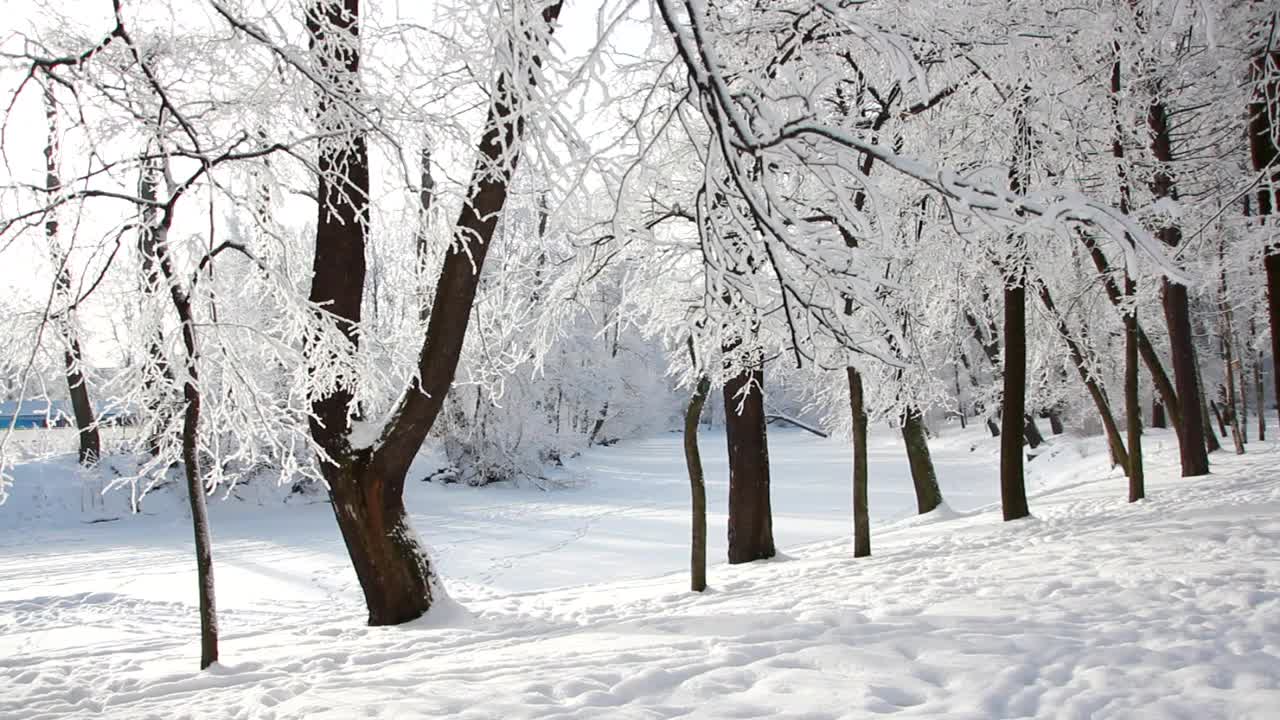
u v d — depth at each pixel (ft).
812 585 27.71
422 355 29.14
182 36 24.48
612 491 94.84
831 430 58.75
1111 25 32.78
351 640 26.53
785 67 15.61
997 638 16.60
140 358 25.03
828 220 32.94
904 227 37.65
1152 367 51.70
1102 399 55.57
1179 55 37.42
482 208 27.40
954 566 27.02
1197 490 40.93
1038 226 13.30
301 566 53.16
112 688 21.49
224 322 23.91
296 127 26.27
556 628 25.67
